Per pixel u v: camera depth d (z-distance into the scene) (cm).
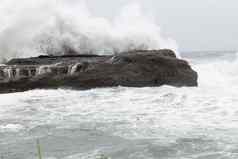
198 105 1556
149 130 1198
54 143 1085
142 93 1811
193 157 941
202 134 1138
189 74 2033
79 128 1242
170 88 1925
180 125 1254
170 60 1991
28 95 1820
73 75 1906
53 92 1869
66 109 1539
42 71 1942
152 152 988
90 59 2139
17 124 1314
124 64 1938
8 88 1923
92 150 1014
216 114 1399
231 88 2047
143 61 1953
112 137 1131
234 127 1211
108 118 1374
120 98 1719
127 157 956
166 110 1488
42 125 1292
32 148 1043
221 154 957
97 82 1902
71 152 1002
